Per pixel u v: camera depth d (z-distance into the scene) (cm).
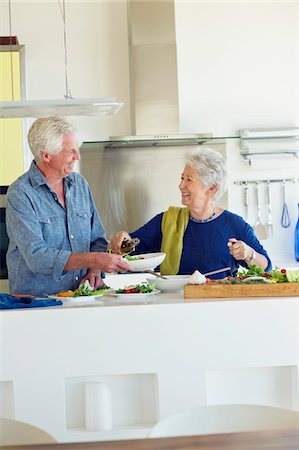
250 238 385
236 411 208
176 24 600
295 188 605
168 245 391
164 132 575
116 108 344
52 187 362
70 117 590
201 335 300
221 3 602
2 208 445
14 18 584
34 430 193
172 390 299
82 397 304
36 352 296
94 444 176
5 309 303
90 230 379
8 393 301
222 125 602
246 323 301
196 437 178
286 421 205
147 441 176
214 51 602
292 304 303
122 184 580
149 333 298
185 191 386
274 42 605
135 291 336
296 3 605
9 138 545
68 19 588
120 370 298
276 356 302
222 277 385
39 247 344
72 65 589
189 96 600
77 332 296
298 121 605
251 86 604
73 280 365
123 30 591
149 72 575
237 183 603
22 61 545
